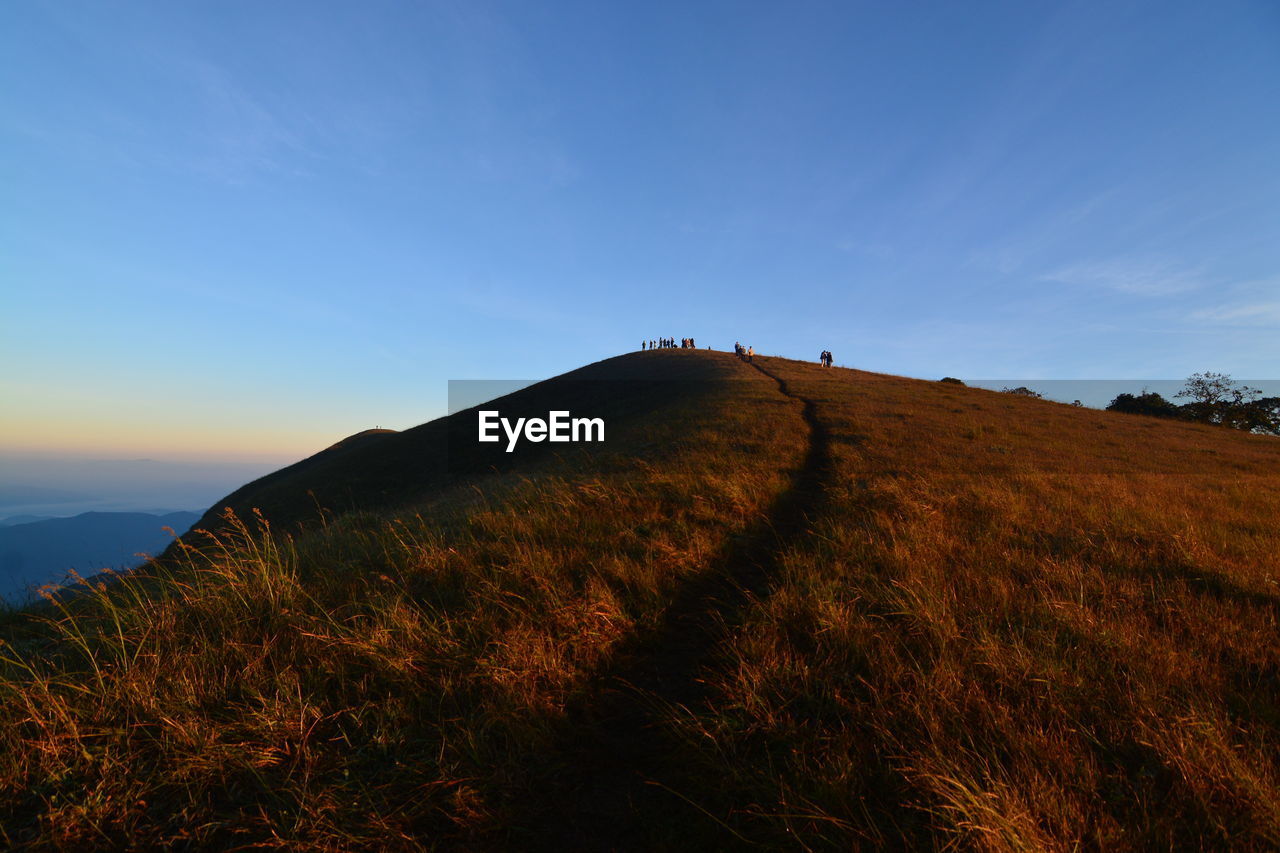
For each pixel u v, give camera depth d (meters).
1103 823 2.70
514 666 4.06
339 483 33.12
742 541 7.64
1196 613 5.02
